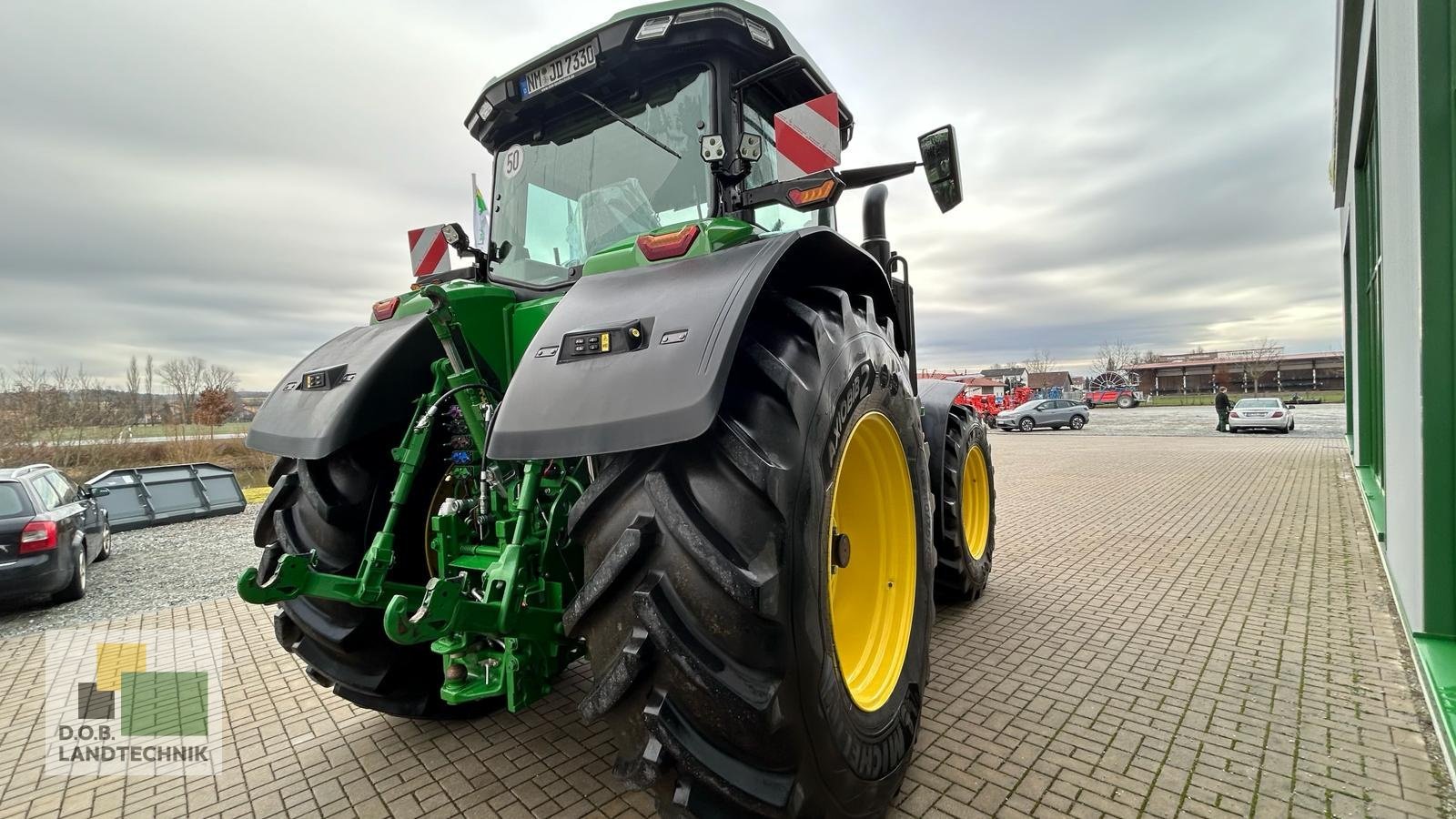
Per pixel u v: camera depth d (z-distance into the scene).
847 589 2.35
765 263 1.70
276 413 2.61
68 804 2.48
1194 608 4.12
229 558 7.68
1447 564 3.09
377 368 2.45
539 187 2.85
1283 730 2.64
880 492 2.43
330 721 3.07
